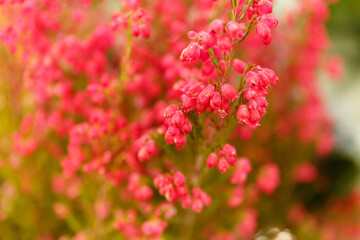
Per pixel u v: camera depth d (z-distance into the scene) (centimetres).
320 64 33
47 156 28
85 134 23
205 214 24
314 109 33
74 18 26
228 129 19
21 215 28
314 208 37
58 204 27
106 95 23
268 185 27
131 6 21
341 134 39
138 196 23
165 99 26
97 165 23
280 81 31
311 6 28
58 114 26
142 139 21
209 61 19
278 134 32
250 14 17
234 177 23
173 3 27
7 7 23
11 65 26
